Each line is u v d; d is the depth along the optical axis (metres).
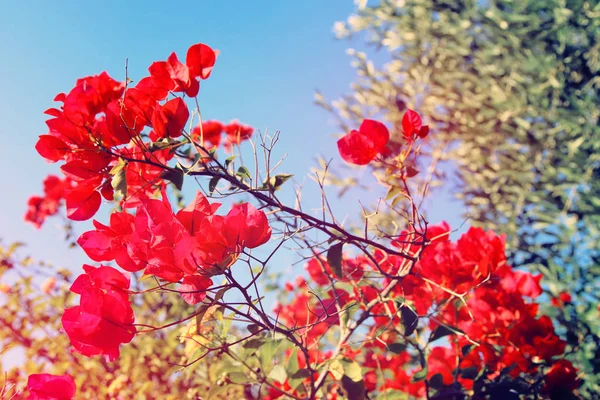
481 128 1.85
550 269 1.42
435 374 0.73
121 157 0.55
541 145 1.76
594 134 1.63
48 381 0.56
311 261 0.89
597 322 1.04
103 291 0.53
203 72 0.60
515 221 1.67
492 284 0.80
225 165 0.58
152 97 0.58
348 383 0.65
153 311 1.10
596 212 1.54
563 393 0.76
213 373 0.88
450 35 2.01
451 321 0.79
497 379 0.75
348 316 0.68
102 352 0.52
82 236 0.54
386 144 0.67
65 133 0.56
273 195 0.58
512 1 1.88
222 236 0.50
